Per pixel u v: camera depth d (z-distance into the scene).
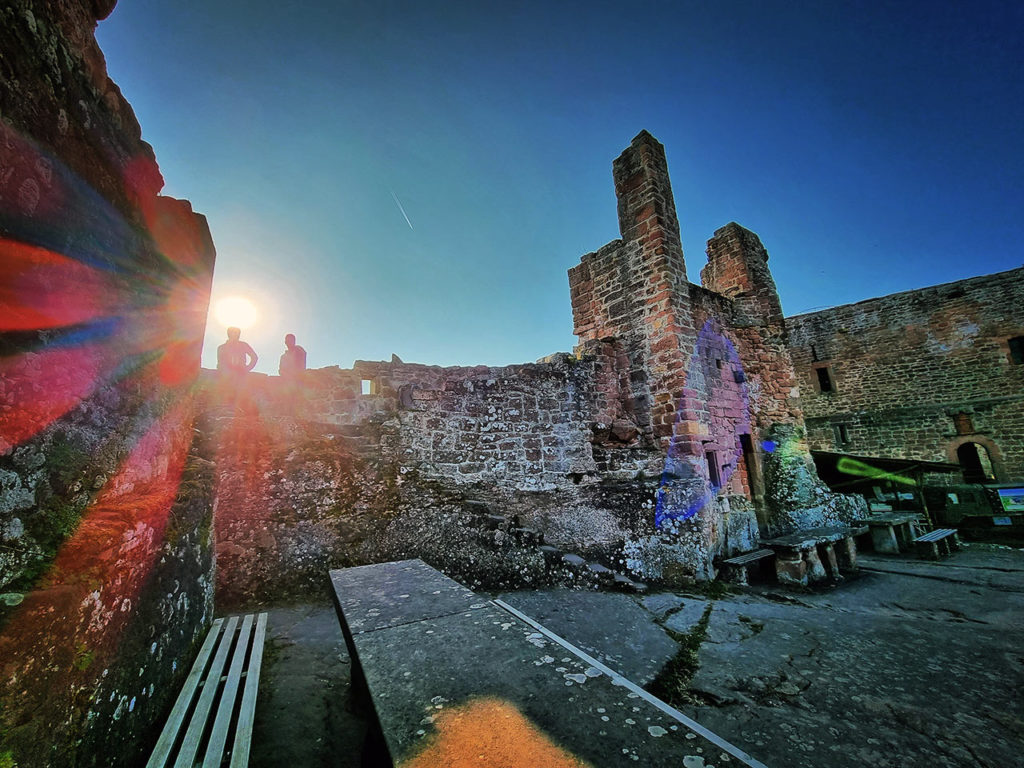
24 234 1.54
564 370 7.90
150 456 2.68
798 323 16.69
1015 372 12.95
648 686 3.29
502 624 2.32
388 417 6.90
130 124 2.49
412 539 5.60
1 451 1.36
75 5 1.89
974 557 7.89
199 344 3.73
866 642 4.02
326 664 3.38
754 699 3.10
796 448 8.97
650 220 7.90
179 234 3.27
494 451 7.30
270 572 4.93
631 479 7.29
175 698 2.55
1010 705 2.95
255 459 5.52
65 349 1.79
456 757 1.24
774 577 6.36
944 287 14.28
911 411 14.31
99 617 1.71
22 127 1.54
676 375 7.29
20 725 1.23
